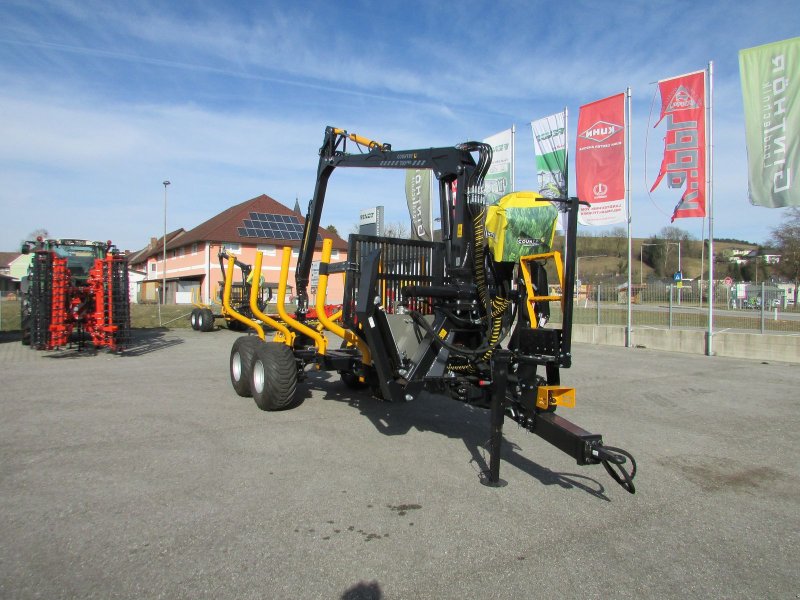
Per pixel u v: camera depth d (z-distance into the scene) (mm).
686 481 5148
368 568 3410
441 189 6152
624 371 11664
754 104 12633
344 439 6207
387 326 5574
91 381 9625
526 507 4434
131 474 4941
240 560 3463
